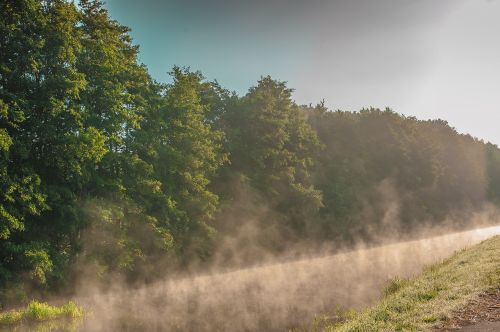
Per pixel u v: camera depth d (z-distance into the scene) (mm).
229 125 50406
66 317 19469
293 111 58344
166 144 36375
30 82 25203
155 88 37375
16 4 24062
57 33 25828
